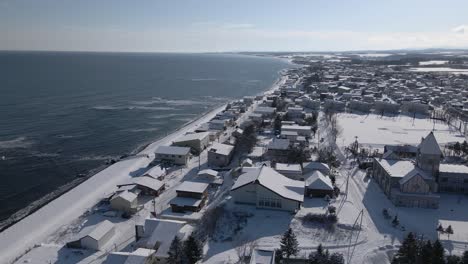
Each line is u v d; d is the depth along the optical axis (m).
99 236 61.34
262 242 59.50
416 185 72.75
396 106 176.88
